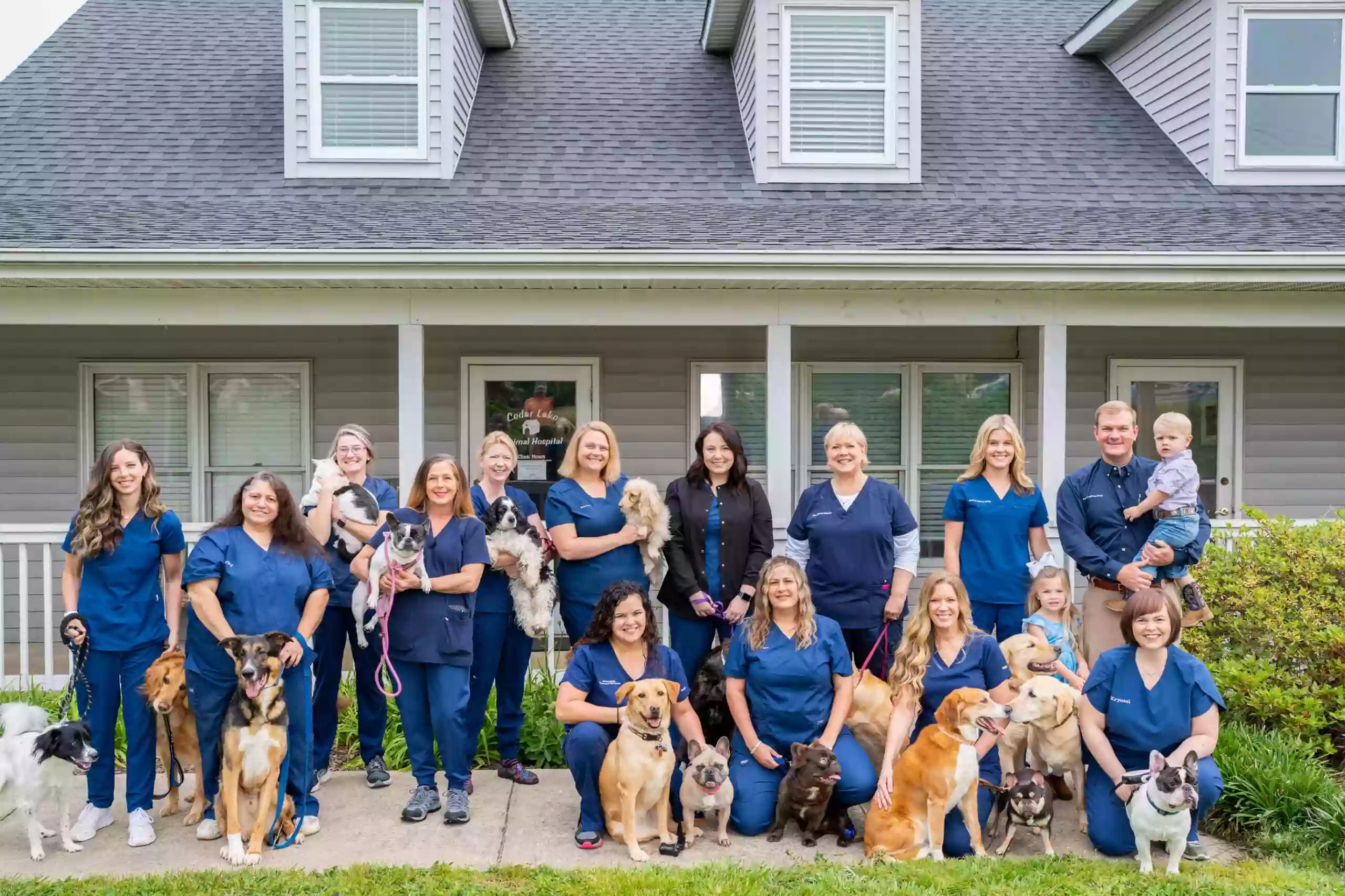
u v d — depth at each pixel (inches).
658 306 283.0
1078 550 205.2
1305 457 364.5
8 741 170.2
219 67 390.3
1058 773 184.5
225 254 258.5
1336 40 348.5
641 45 422.0
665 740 173.2
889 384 366.0
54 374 347.6
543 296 281.7
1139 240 280.2
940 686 184.4
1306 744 209.0
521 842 179.3
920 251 266.5
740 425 362.9
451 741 186.9
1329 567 235.8
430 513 190.5
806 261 265.4
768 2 338.6
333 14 335.0
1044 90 396.8
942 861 168.7
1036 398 365.4
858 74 345.7
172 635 183.6
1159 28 374.0
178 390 353.1
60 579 347.9
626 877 159.5
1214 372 363.6
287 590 174.1
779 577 183.5
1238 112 341.4
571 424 358.6
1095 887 157.4
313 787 201.2
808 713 185.5
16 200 300.4
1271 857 174.9
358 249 260.7
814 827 177.6
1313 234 290.7
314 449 354.3
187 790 206.2
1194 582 206.7
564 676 196.9
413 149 336.5
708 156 350.3
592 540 199.6
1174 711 172.7
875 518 201.5
